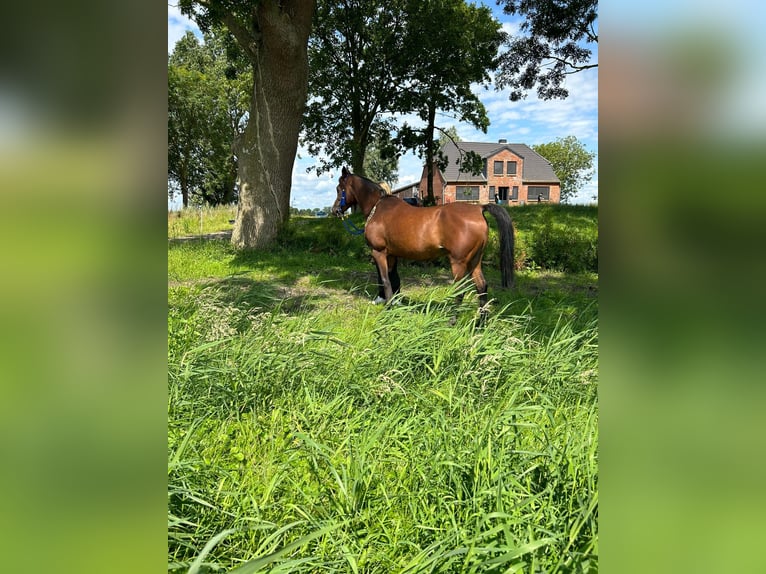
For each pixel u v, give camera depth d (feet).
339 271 33.50
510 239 18.84
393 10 67.82
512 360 12.30
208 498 7.08
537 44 55.52
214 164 123.13
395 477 8.00
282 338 12.40
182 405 9.36
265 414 10.01
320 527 6.59
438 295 21.27
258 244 43.16
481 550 5.43
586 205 57.82
